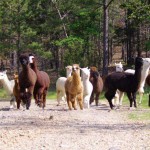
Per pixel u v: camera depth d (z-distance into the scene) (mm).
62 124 15211
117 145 11305
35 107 22594
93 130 13859
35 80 21328
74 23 41375
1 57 55875
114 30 51156
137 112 19672
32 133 13109
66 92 20625
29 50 50156
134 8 37094
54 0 49156
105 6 38000
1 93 34562
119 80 21797
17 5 49562
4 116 17656
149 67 23922
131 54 52031
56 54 56250
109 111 20141
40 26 50469
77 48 43531
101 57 47938
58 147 10977
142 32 53062
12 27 49344
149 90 30234
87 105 21922
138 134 13086
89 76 22062
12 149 10727
